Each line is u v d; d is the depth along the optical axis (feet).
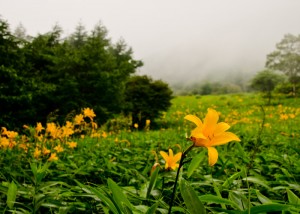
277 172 10.54
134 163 12.96
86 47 71.05
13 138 13.83
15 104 49.73
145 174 8.69
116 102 69.56
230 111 109.91
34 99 54.24
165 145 21.20
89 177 10.85
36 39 77.92
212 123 3.65
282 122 48.47
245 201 5.10
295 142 20.74
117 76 69.87
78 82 63.62
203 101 163.84
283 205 3.61
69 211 6.57
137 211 4.69
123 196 4.17
